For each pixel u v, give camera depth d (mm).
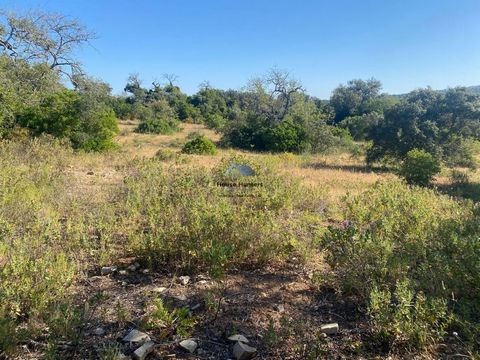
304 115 28984
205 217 4785
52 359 2531
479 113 17875
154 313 3119
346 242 3979
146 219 5824
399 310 2883
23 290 3244
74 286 3848
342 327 3217
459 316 3162
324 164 18359
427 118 18562
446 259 3688
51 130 15289
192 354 2844
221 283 3773
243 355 2766
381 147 19109
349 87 67938
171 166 10344
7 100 14305
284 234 4902
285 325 3014
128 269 4297
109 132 16391
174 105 58969
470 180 14086
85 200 6973
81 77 22328
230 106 66750
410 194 6906
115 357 2615
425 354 2809
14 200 6055
